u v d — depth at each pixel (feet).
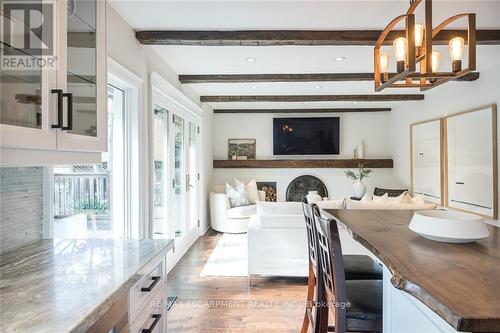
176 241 14.26
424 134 18.38
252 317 9.15
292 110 23.80
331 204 11.85
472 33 6.61
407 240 4.62
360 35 9.25
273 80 14.05
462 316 2.32
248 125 24.16
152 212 10.61
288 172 24.07
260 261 11.75
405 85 8.01
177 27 9.12
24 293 3.31
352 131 23.88
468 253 3.95
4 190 4.60
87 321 2.85
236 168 23.95
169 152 13.25
